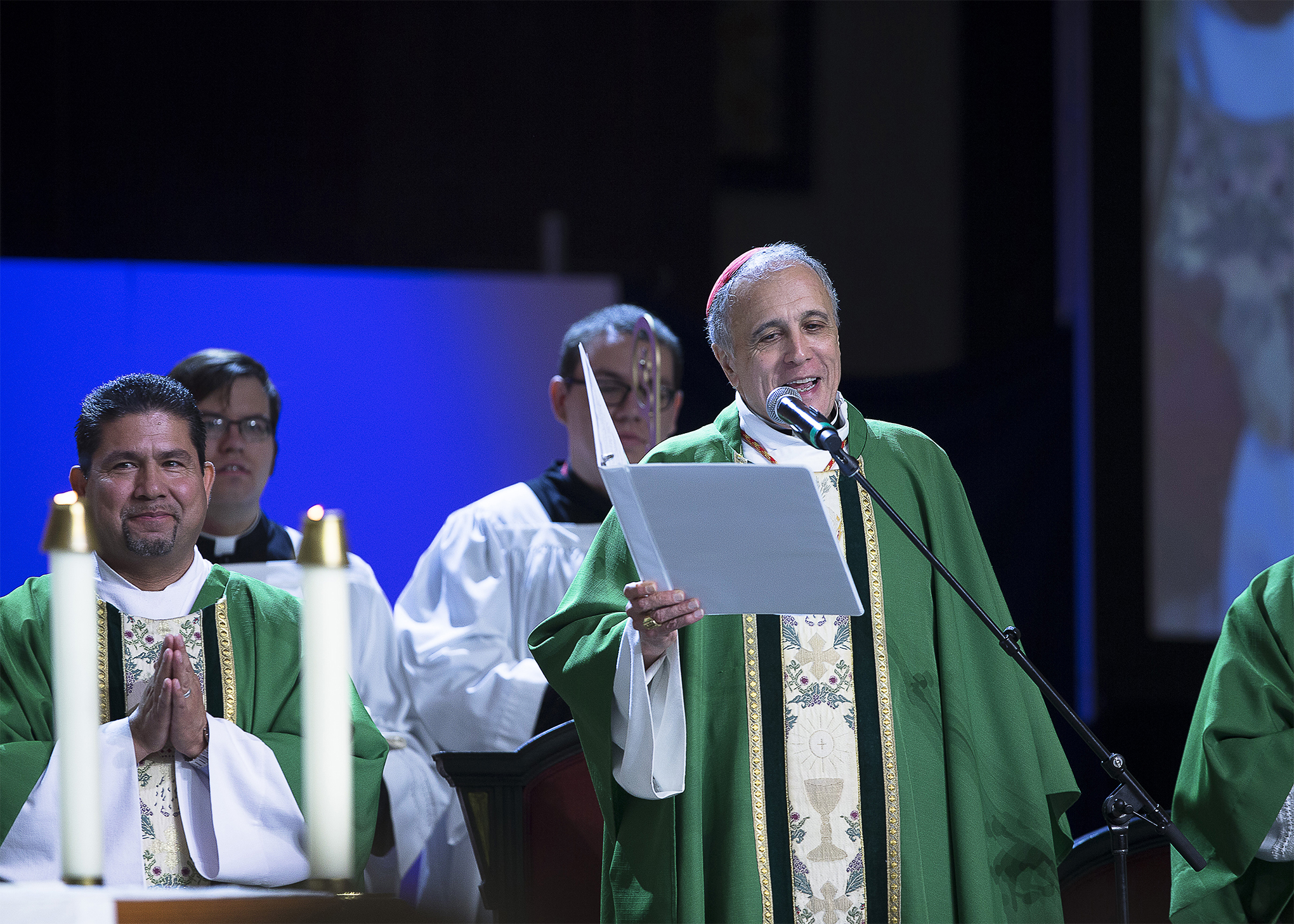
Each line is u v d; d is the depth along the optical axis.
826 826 9.78
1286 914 11.12
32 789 10.17
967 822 9.84
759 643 10.11
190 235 23.11
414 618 17.14
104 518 11.13
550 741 12.82
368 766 11.29
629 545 9.06
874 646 10.13
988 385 24.41
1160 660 23.77
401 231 23.86
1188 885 11.10
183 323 21.88
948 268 25.94
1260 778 10.96
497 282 22.89
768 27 25.70
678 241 24.86
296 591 16.89
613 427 9.17
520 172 24.38
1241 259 24.44
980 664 10.41
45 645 11.05
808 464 10.45
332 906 6.43
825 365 10.22
